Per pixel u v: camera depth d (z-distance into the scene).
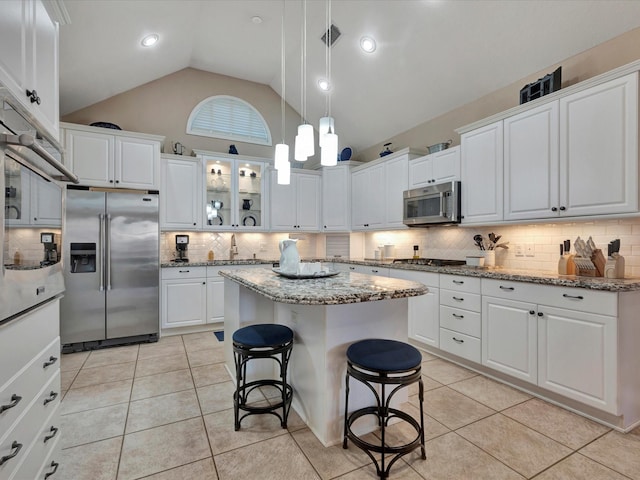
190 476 1.59
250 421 2.07
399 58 3.54
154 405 2.27
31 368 1.25
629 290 1.93
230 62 4.60
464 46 3.09
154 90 4.49
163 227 4.12
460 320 2.91
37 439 1.29
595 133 2.25
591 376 2.02
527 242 3.03
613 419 1.99
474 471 1.61
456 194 3.30
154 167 3.90
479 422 2.04
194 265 4.05
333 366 1.85
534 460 1.69
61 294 1.60
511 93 3.19
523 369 2.41
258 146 5.14
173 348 3.51
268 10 3.54
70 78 3.47
